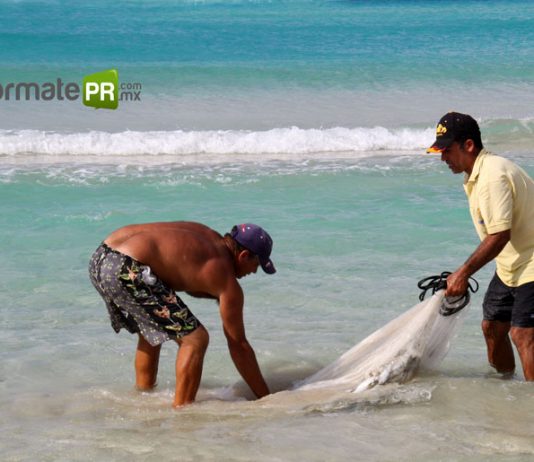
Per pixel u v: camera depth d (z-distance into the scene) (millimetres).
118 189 35438
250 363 16625
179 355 16266
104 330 20891
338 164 40875
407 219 30938
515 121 50656
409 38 102250
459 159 16172
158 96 64688
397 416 15883
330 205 33031
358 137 45812
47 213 31547
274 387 17672
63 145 43094
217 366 18922
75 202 33219
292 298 22891
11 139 43406
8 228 29562
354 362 17766
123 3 134000
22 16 114750
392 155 43594
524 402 16453
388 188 35938
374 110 60156
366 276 24672
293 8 136625
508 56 87062
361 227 29906
